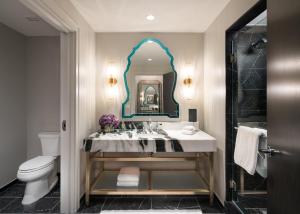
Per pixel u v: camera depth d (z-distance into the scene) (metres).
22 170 2.34
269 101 1.24
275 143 1.18
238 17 1.83
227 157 2.14
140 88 2.96
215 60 2.45
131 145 2.23
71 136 2.11
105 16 2.37
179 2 2.05
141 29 2.80
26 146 3.16
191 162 2.93
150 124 2.86
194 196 2.55
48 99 3.19
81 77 2.29
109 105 2.94
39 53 3.18
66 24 1.93
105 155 2.83
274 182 1.19
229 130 2.14
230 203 2.09
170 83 2.96
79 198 2.26
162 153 2.88
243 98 2.26
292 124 1.03
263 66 2.27
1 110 2.69
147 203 2.38
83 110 2.37
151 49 2.95
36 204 2.37
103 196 2.54
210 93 2.64
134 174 2.45
